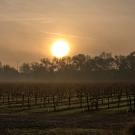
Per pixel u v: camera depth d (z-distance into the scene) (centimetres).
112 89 7369
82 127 2998
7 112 4634
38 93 7025
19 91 7594
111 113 4319
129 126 1962
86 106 5059
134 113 4256
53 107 5062
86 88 7219
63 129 2767
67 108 4912
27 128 2933
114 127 2989
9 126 3066
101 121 3525
